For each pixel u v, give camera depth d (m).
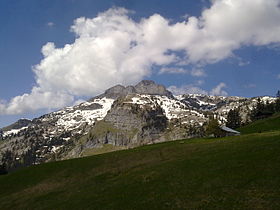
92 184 73.44
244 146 68.69
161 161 78.31
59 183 81.25
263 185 45.12
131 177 67.56
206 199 45.78
